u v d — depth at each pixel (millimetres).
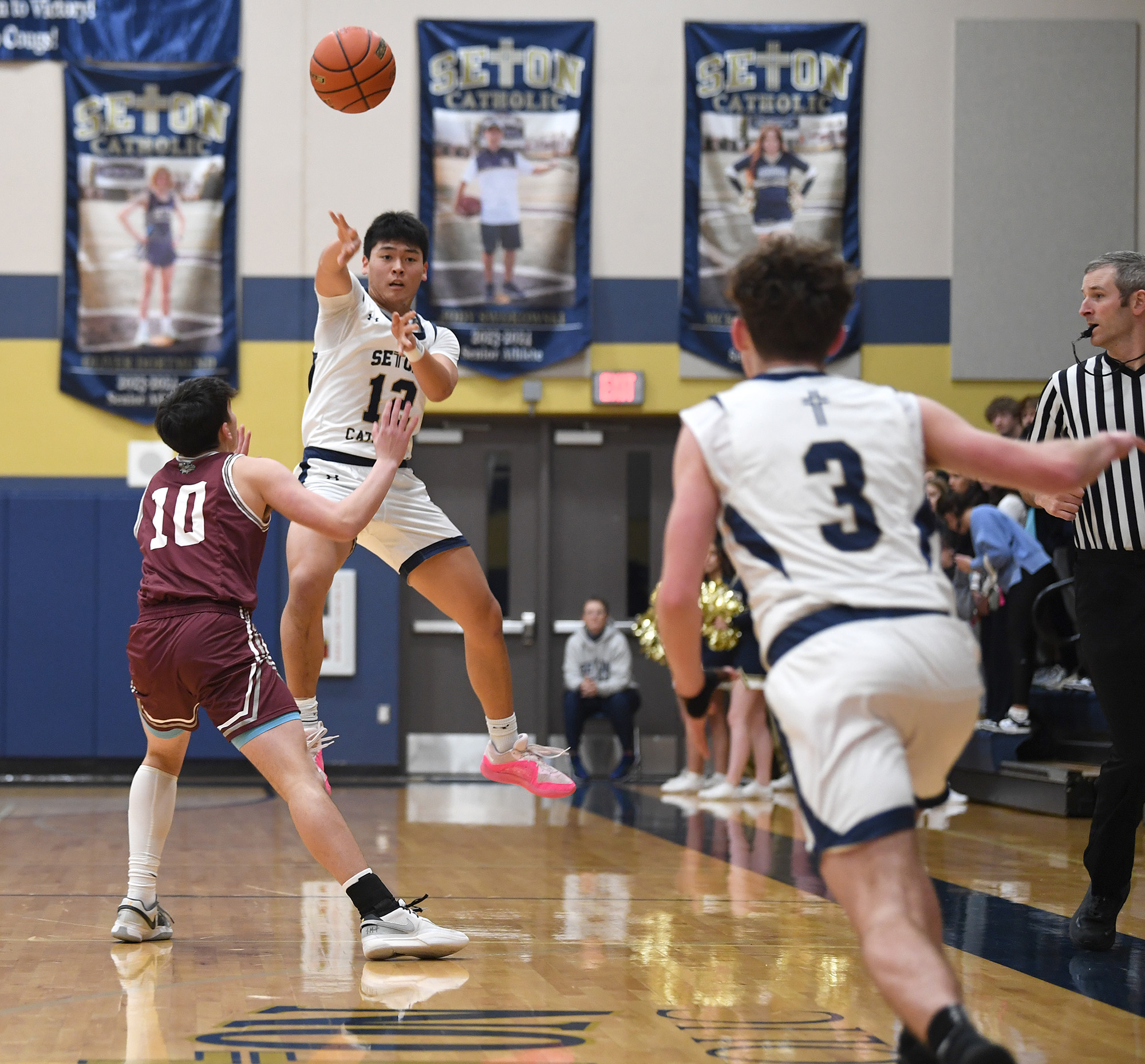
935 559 4164
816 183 19938
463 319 19844
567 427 20406
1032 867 10578
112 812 14914
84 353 19594
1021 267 20000
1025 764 15547
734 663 16609
